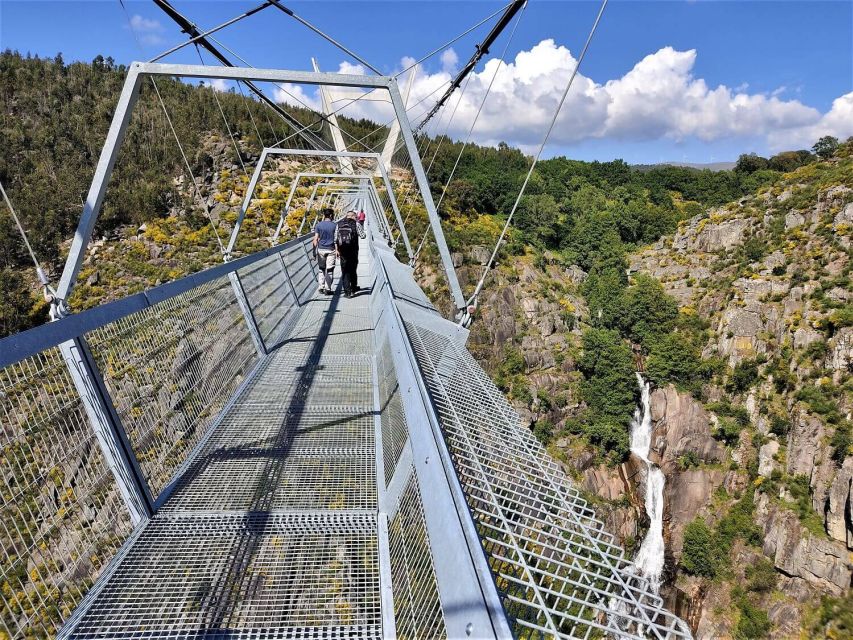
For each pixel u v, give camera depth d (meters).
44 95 55.69
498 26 5.93
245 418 3.56
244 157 47.59
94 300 31.08
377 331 5.56
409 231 49.03
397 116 3.63
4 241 32.22
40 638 1.63
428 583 1.64
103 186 3.03
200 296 3.59
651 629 0.97
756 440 51.00
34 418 1.78
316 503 2.58
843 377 48.88
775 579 43.44
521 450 1.75
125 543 2.19
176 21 5.07
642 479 51.66
